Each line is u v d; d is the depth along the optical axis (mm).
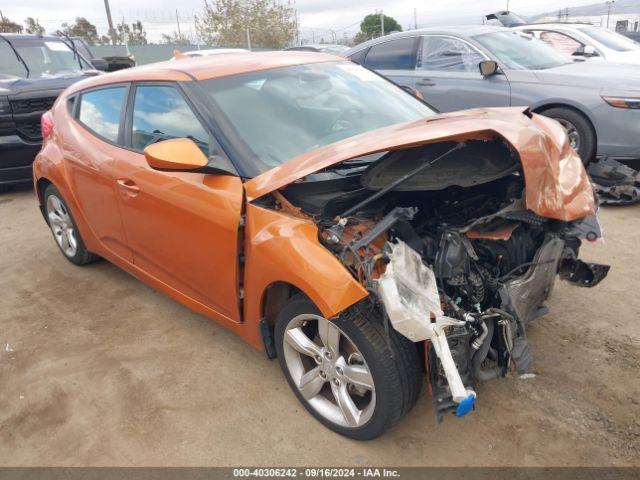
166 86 3219
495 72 6184
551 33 8742
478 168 2463
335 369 2465
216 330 3533
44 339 3572
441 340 2051
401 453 2459
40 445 2660
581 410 2629
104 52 24109
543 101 5840
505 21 9859
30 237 5508
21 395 3023
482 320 2266
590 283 2943
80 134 3889
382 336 2230
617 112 5395
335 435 2588
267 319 2732
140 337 3512
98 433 2707
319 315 2396
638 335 3180
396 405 2277
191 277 3104
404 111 3475
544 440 2469
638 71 5742
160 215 3088
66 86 7008
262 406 2812
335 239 2318
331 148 2451
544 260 2512
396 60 7207
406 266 2170
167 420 2758
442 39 6777
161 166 2564
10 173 6629
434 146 2617
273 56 3652
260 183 2518
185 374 3104
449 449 2461
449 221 2668
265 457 2492
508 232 2471
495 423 2588
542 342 3160
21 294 4246
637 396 2697
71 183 4016
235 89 3100
